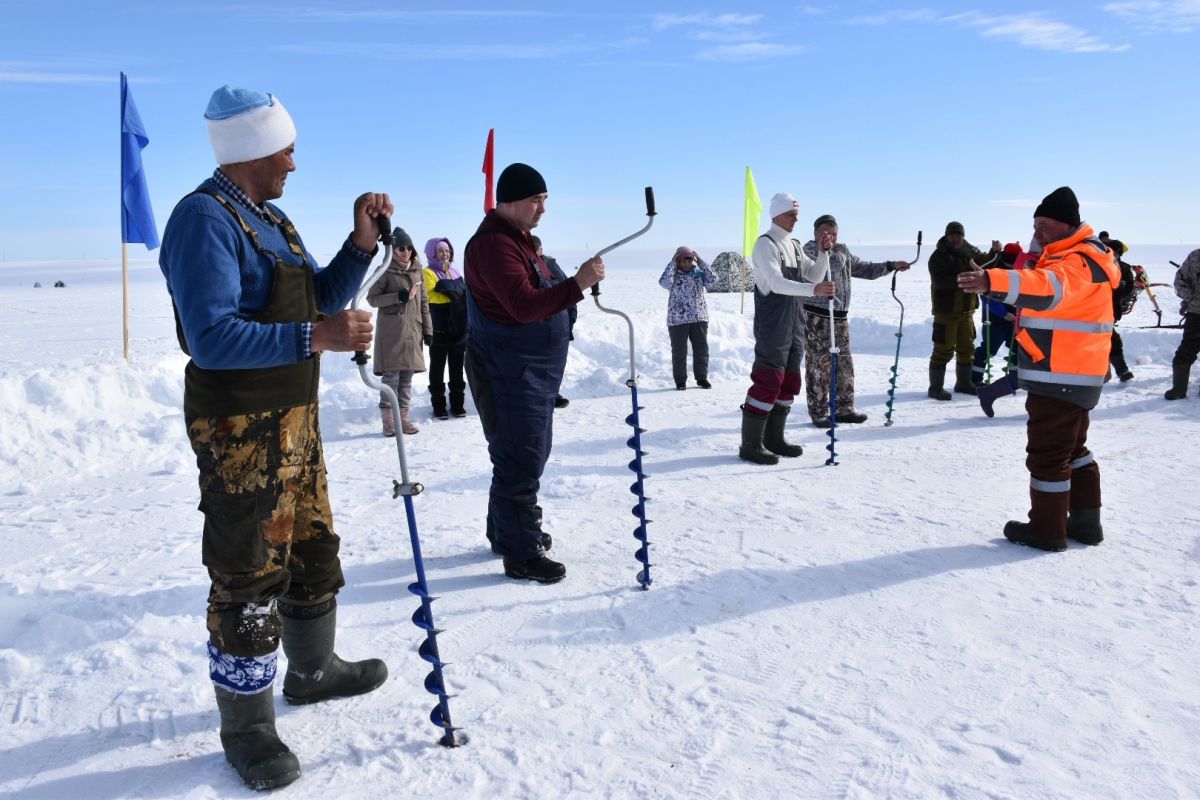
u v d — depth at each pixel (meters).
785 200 5.80
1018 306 3.76
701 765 2.36
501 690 2.84
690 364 10.79
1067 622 3.20
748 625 3.27
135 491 5.95
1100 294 3.78
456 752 2.47
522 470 3.77
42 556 4.50
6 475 6.32
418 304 7.64
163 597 3.74
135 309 32.19
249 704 2.39
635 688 2.82
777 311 5.75
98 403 7.86
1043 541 3.97
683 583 3.71
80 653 3.20
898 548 4.07
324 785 2.34
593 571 3.91
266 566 2.36
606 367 10.42
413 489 2.42
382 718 2.69
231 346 2.11
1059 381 3.79
